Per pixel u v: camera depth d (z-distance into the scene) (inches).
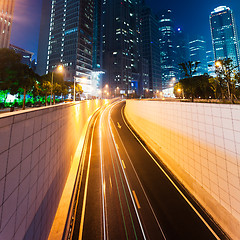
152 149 764.6
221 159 325.7
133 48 5689.0
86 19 3897.6
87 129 1097.4
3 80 881.5
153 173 539.5
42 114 227.3
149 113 881.5
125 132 1109.7
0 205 113.7
